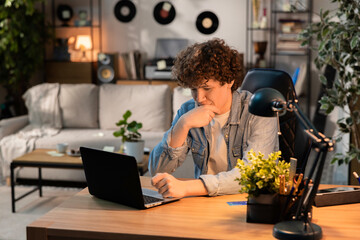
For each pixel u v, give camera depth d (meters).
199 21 6.71
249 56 6.75
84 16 6.84
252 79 2.09
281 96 1.33
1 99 6.33
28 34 5.89
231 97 1.86
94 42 7.04
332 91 3.11
